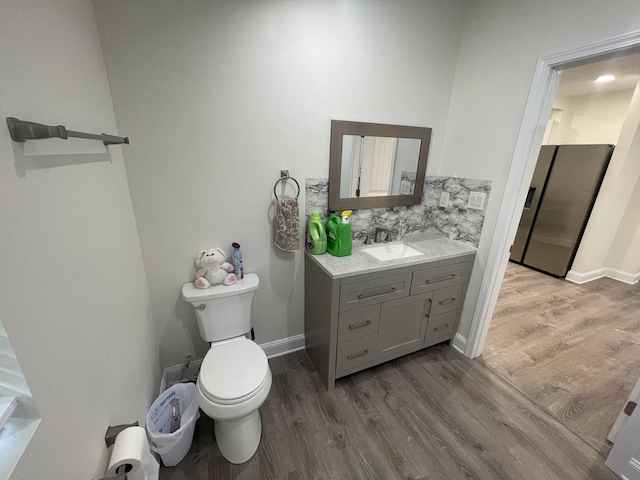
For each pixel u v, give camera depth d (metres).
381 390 1.71
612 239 3.33
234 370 1.28
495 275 1.80
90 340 0.77
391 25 1.63
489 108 1.70
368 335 1.70
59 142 0.70
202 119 1.37
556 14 1.33
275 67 1.44
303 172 1.69
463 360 1.99
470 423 1.50
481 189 1.81
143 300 1.37
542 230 3.53
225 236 1.61
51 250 0.62
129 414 1.02
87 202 0.85
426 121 1.94
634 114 2.75
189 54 1.27
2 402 0.50
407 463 1.30
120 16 1.13
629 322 2.47
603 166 2.96
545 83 1.42
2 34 0.53
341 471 1.27
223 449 1.30
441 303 1.91
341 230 1.68
